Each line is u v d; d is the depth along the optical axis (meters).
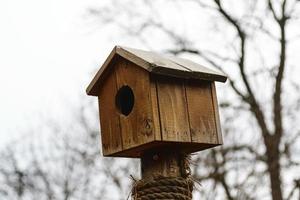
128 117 1.92
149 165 1.89
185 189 1.86
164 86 1.91
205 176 3.91
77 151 5.42
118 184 5.00
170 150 1.89
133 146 1.90
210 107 1.96
